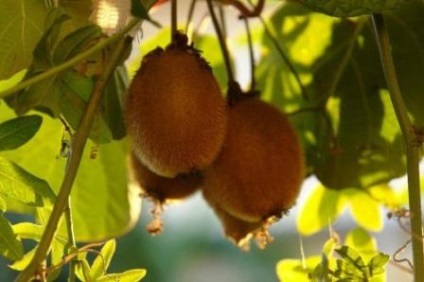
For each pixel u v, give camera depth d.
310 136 1.11
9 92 0.88
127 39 0.90
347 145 1.10
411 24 1.08
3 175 0.89
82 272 0.88
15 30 0.94
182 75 0.92
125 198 1.15
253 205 0.96
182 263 1.84
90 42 0.91
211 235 1.89
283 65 1.14
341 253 0.89
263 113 0.97
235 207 0.97
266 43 1.16
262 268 1.83
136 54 1.11
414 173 0.89
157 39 1.14
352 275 0.89
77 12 0.93
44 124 1.10
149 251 1.75
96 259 0.89
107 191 1.15
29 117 0.89
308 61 1.13
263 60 1.16
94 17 0.94
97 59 0.92
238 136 0.96
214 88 0.93
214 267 1.87
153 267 1.76
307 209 1.14
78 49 0.90
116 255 1.71
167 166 0.92
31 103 0.90
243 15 1.05
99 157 1.13
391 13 1.08
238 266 1.86
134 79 0.93
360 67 1.11
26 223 0.90
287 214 0.97
